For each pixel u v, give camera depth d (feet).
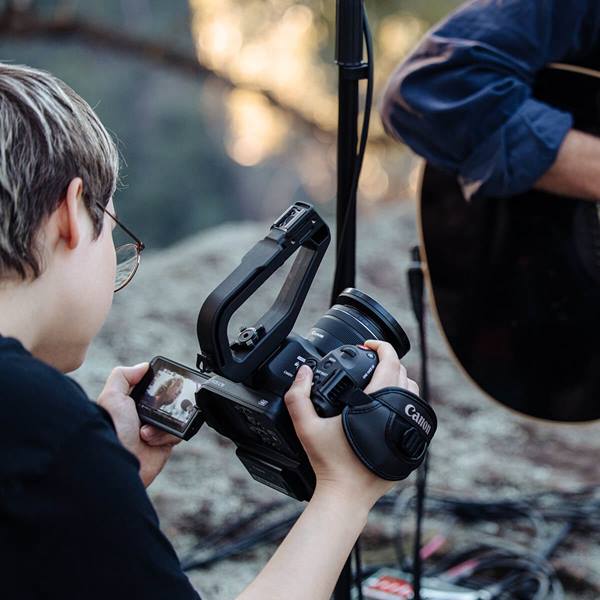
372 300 4.47
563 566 7.64
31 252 3.48
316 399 3.89
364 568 7.30
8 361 3.26
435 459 9.44
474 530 8.20
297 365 4.07
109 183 3.74
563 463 9.44
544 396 7.31
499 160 6.48
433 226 7.20
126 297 12.96
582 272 7.05
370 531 8.05
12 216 3.42
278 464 4.19
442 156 6.79
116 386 4.49
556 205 6.99
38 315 3.59
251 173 57.88
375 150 26.12
